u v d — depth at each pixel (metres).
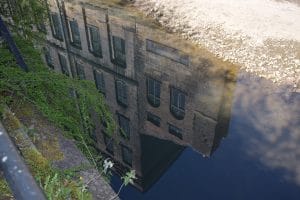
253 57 9.95
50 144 4.15
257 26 10.81
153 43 11.38
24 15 6.55
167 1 12.77
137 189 6.63
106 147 7.47
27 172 1.50
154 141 9.73
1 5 6.68
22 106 4.61
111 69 11.95
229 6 11.91
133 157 9.43
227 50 10.36
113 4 13.80
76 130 5.03
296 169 6.74
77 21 13.61
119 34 12.28
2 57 5.09
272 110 8.34
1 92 4.75
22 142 3.78
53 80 5.05
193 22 11.64
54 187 3.40
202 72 9.91
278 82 9.17
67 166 3.92
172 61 10.57
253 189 6.42
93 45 13.16
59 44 13.74
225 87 9.30
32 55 6.05
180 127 9.67
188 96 9.60
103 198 3.64
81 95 5.41
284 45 10.02
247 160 7.10
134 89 11.30
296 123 7.88
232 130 7.94
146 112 10.85
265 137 7.61
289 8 11.50
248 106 8.58
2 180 3.24
